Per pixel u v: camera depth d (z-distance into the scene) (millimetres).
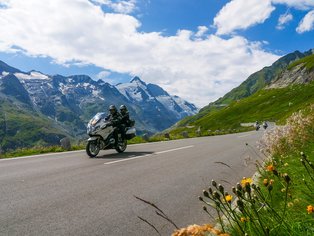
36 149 20812
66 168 12555
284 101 158750
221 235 2268
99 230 5848
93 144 16219
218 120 171250
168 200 7895
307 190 4988
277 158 8750
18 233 5668
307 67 176625
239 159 15102
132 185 9500
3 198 7965
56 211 6934
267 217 4168
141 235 5629
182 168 12617
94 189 8961
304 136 8898
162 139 35156
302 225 3688
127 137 18156
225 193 3332
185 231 2254
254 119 149000
